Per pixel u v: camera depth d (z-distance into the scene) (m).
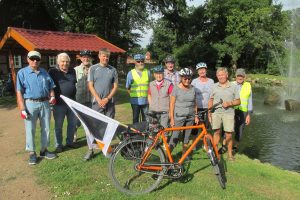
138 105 7.48
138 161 5.00
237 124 7.62
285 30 44.09
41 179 5.63
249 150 9.98
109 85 6.43
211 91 6.71
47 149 6.70
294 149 10.11
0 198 5.02
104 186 5.29
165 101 6.80
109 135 5.32
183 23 37.72
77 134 8.49
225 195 5.04
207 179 5.61
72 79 6.78
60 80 6.64
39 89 6.12
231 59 47.62
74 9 30.94
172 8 34.44
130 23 39.50
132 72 7.43
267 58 46.91
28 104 6.11
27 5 24.11
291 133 12.13
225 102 6.35
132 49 49.25
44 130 6.41
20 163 6.41
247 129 12.74
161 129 5.11
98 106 6.38
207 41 50.12
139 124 5.15
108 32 33.28
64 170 5.96
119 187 4.99
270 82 37.56
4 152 7.17
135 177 5.39
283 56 44.12
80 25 32.44
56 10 27.19
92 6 30.52
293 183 5.87
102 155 6.65
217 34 49.91
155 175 5.18
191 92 5.99
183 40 50.12
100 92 6.36
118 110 12.65
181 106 5.96
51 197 5.02
